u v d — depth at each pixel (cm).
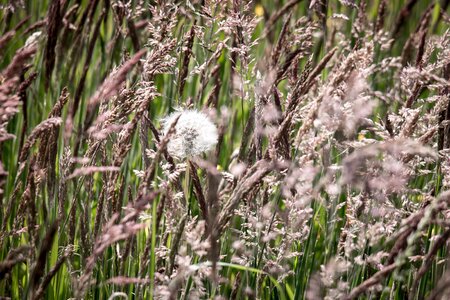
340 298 380
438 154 418
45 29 535
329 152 414
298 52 439
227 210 351
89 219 456
